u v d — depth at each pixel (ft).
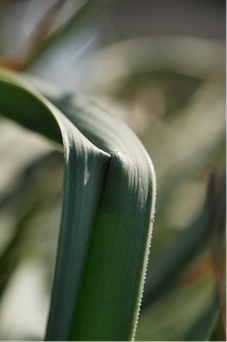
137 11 8.49
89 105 1.13
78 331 0.87
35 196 2.26
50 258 2.06
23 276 1.85
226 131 2.69
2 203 2.14
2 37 3.21
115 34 3.83
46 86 1.22
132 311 0.88
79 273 0.87
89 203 0.88
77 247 0.87
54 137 1.15
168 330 1.46
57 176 2.60
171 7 9.29
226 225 1.59
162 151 2.72
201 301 1.56
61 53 2.70
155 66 3.30
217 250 1.44
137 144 0.97
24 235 2.08
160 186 2.45
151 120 3.01
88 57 3.13
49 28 1.87
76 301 0.87
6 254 1.99
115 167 0.90
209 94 3.21
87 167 0.89
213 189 1.53
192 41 3.48
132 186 0.90
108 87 3.16
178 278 1.62
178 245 1.66
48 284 1.87
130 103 3.10
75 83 2.96
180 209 2.47
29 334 1.56
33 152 2.41
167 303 1.57
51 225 2.29
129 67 3.28
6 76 1.14
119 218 0.89
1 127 2.34
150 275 1.65
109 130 1.02
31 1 3.22
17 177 2.27
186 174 2.52
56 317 0.86
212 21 8.80
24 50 1.91
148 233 0.89
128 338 0.87
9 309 1.66
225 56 3.45
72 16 1.84
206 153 2.60
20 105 1.17
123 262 0.88
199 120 2.95
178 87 3.58
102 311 0.88
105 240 0.88
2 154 2.33
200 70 3.42
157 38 3.42
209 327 1.28
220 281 1.35
